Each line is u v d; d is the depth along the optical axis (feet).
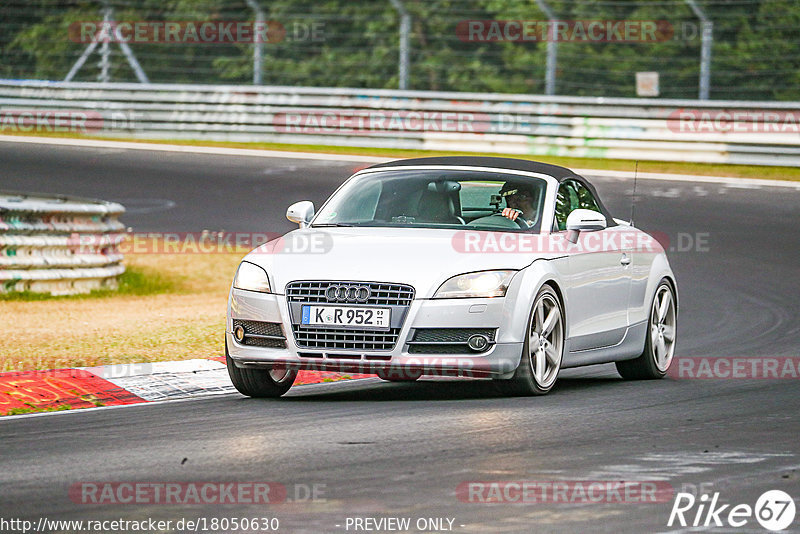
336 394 99.35
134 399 96.37
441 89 423.64
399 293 90.22
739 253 202.39
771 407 90.63
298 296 91.76
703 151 292.61
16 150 319.06
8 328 135.85
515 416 84.99
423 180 104.47
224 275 195.31
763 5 395.75
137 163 298.56
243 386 96.37
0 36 463.42
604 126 301.43
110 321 143.64
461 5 426.10
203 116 339.16
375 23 437.99
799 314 155.84
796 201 248.11
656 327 113.09
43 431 80.69
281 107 332.39
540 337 95.76
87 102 350.43
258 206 248.11
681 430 79.56
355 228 100.12
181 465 68.08
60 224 173.06
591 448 72.74
